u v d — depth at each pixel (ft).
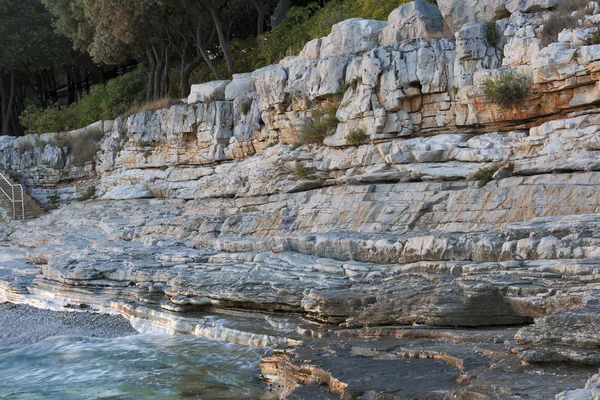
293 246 49.39
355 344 31.12
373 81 58.95
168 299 47.16
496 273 34.14
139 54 112.78
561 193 42.04
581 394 18.60
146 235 69.21
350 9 81.10
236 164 78.79
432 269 38.45
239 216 61.77
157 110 92.38
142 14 95.91
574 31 46.98
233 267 48.19
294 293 40.16
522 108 50.72
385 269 41.29
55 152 111.55
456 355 26.27
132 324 46.21
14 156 115.55
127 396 31.42
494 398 20.66
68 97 156.15
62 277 55.57
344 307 35.78
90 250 62.90
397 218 49.96
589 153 44.01
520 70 50.24
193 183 84.64
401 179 54.70
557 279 31.35
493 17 56.49
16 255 78.33
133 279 51.90
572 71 46.50
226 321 40.78
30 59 136.87
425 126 57.21
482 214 45.39
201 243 58.49
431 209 49.01
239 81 82.12
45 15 140.67
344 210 54.39
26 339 44.39
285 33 92.07
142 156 94.63
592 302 26.17
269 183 66.90
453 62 55.36
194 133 86.07
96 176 107.14
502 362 24.08
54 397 32.19
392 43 59.88
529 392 20.62
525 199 43.57
